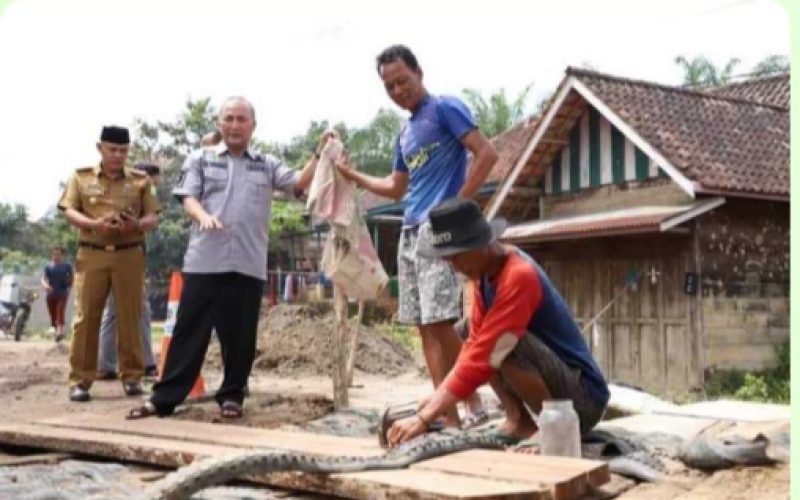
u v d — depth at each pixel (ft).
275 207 98.53
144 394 24.63
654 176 47.93
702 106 51.88
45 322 82.79
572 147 52.37
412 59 17.16
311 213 20.20
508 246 14.42
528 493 11.05
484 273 13.98
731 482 12.82
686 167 43.78
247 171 20.81
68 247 111.75
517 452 13.73
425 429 13.78
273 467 11.66
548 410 13.41
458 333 17.78
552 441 13.33
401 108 17.54
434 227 13.92
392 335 55.16
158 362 33.04
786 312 47.19
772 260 47.03
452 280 16.79
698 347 44.65
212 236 20.15
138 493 13.06
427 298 16.81
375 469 12.53
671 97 51.75
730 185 43.32
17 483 13.82
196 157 20.59
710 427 17.19
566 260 51.83
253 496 12.57
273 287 90.58
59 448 16.44
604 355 49.26
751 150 48.42
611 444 14.55
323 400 22.67
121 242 23.39
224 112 20.65
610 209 50.26
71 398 23.49
